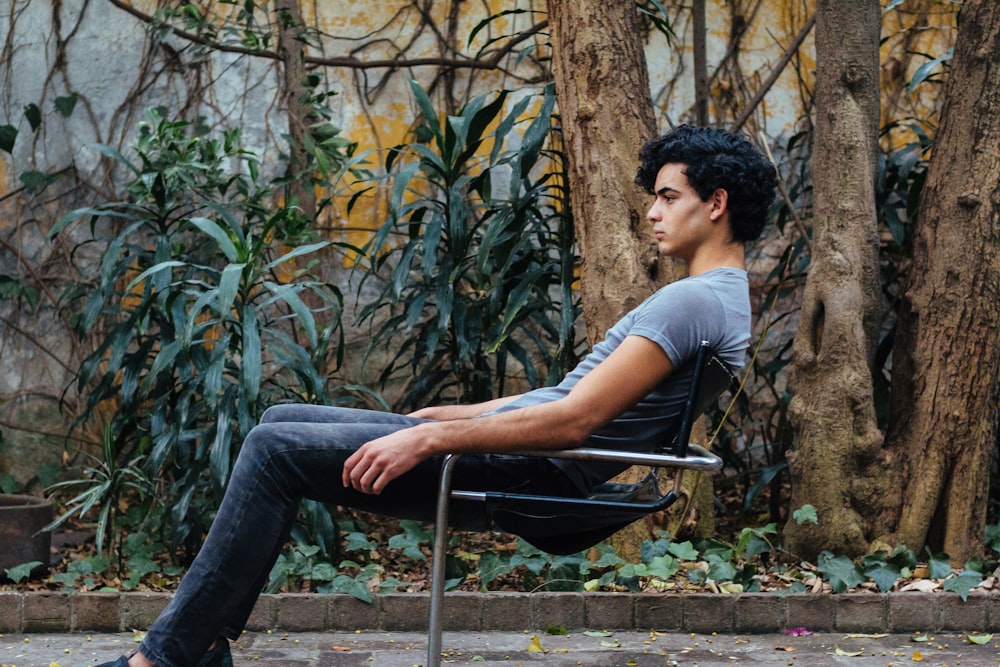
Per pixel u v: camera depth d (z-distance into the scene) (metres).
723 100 5.10
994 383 3.59
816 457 3.55
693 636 3.00
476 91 5.07
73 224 4.91
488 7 5.08
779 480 4.18
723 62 5.10
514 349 4.04
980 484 3.58
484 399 4.12
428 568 3.69
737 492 4.86
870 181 3.68
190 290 4.07
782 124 5.13
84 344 4.87
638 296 3.35
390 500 1.90
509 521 1.94
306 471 1.84
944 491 3.58
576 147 3.47
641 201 3.40
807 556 3.56
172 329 3.87
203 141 4.25
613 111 3.42
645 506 1.84
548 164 4.96
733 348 1.87
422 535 3.49
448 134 3.80
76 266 4.91
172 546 3.53
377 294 4.95
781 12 5.14
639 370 1.79
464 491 1.82
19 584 3.44
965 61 3.61
